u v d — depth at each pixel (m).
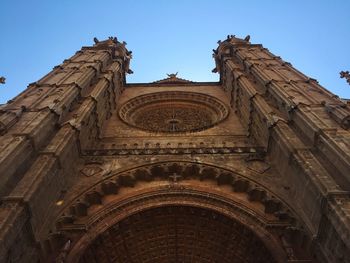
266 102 27.44
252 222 19.03
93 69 34.38
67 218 18.61
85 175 22.27
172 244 21.09
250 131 28.61
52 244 17.33
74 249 17.20
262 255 18.69
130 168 22.55
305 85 28.06
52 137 22.19
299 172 18.83
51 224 18.00
